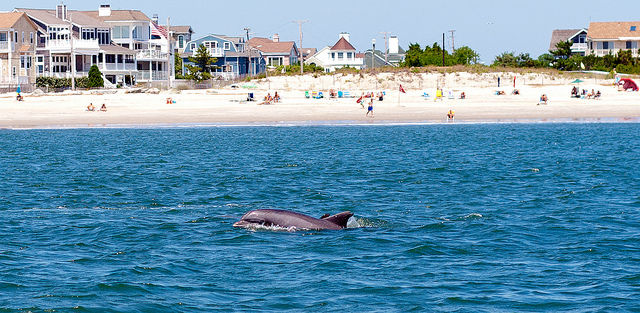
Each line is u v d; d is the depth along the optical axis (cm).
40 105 11631
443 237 2975
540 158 6066
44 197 4094
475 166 5534
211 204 3878
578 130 8806
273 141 7738
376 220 3303
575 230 3125
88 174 5119
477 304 2125
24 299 2142
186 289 2259
